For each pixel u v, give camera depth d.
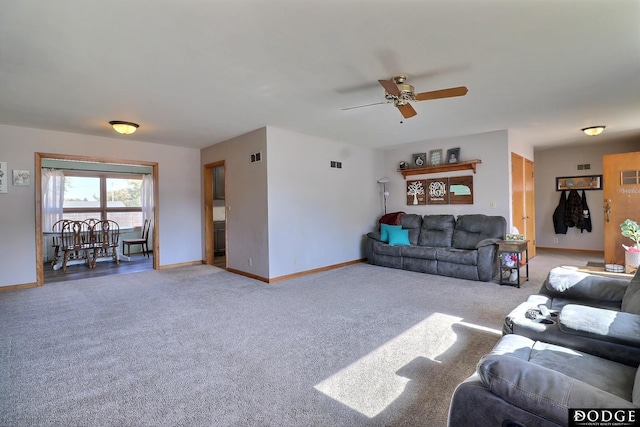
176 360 2.41
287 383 2.08
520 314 2.00
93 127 4.66
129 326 3.10
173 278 5.15
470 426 1.19
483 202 5.42
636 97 3.61
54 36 2.19
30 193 4.68
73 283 4.88
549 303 2.26
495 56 2.60
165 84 3.08
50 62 2.58
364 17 2.03
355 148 6.29
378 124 4.68
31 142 4.70
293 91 3.30
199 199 6.52
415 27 2.16
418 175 6.30
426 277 4.98
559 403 0.99
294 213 5.16
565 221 7.05
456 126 4.88
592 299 2.25
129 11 1.92
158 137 5.42
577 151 6.93
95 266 6.34
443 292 4.13
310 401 1.89
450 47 2.44
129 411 1.82
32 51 2.40
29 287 4.63
